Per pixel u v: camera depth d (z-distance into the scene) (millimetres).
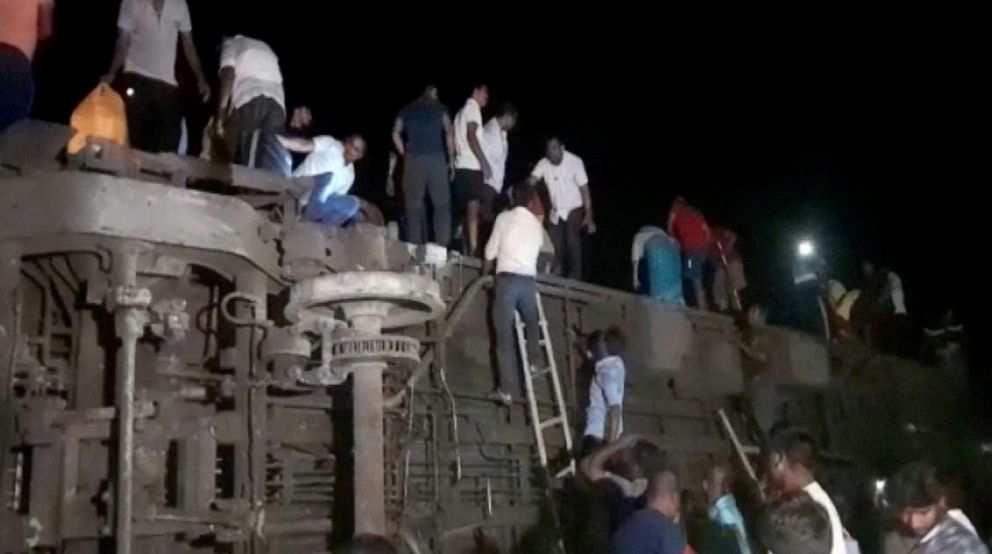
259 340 8578
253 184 9039
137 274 8031
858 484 16219
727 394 14273
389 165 13219
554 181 13414
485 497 10641
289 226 9414
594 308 12750
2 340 7578
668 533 6309
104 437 7633
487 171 12250
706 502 11938
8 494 7637
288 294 8609
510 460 11016
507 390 11000
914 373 18578
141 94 9586
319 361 9102
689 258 14766
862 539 14562
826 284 18203
